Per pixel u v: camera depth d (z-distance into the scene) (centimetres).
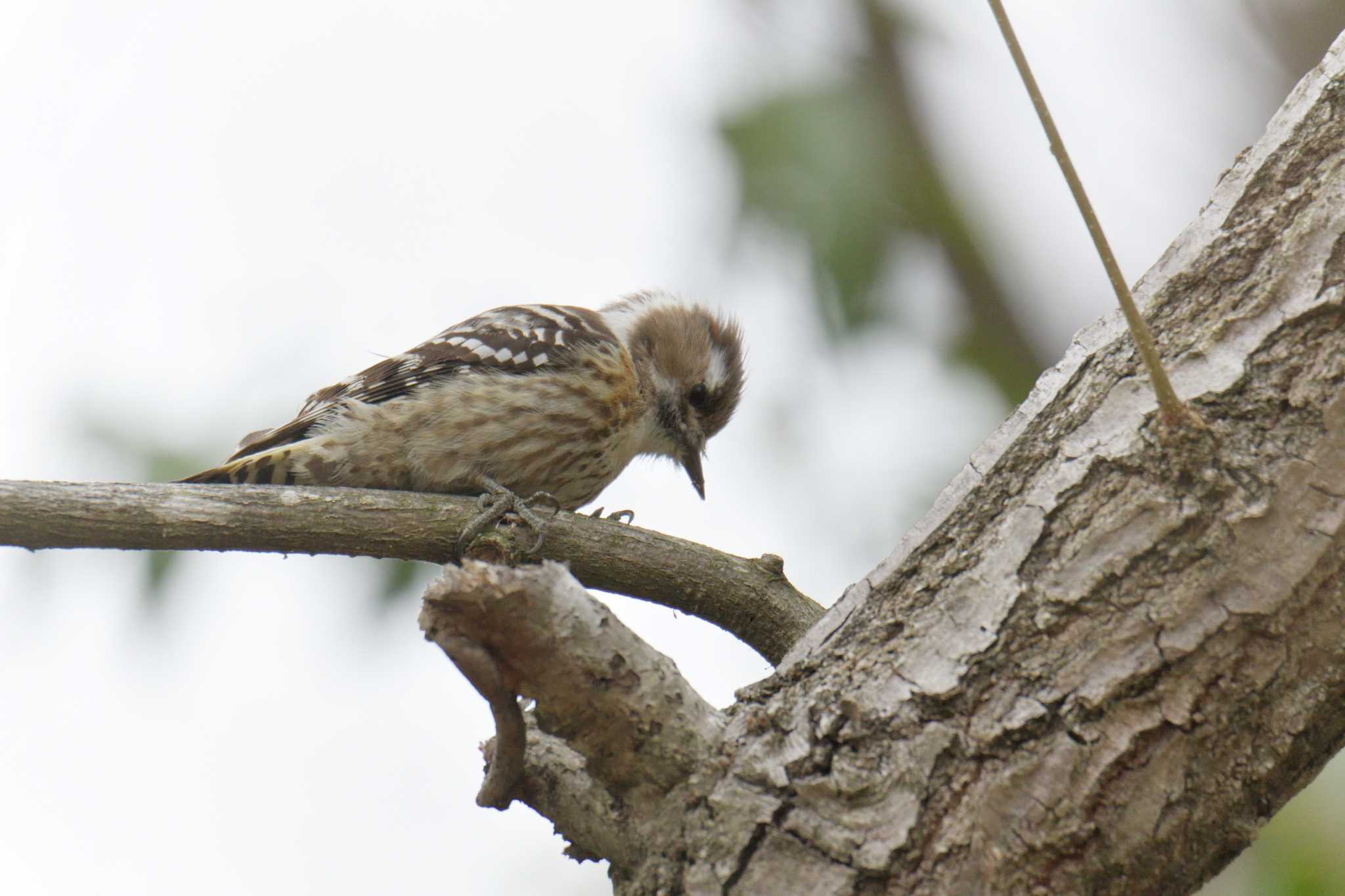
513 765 532
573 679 504
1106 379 545
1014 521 531
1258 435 508
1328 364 508
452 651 498
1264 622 492
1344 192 530
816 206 1137
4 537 766
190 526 792
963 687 509
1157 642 498
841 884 493
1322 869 890
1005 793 493
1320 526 492
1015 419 564
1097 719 495
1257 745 495
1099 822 490
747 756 518
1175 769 492
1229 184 564
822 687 528
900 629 532
